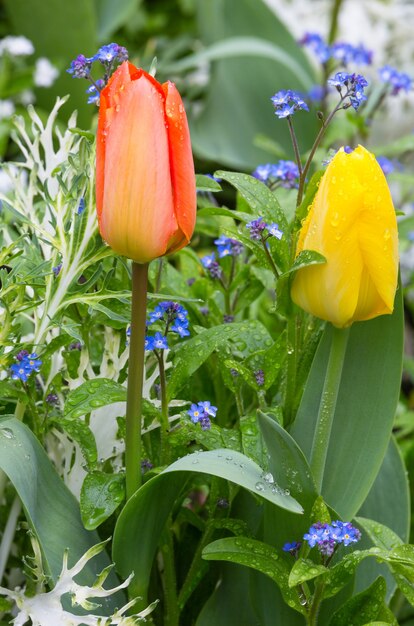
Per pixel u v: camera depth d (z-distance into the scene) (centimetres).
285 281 50
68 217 54
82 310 55
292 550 50
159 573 59
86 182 53
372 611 52
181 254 64
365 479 53
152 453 57
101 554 53
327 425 50
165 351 55
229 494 56
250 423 53
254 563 50
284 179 62
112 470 57
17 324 53
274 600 52
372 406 53
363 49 87
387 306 47
